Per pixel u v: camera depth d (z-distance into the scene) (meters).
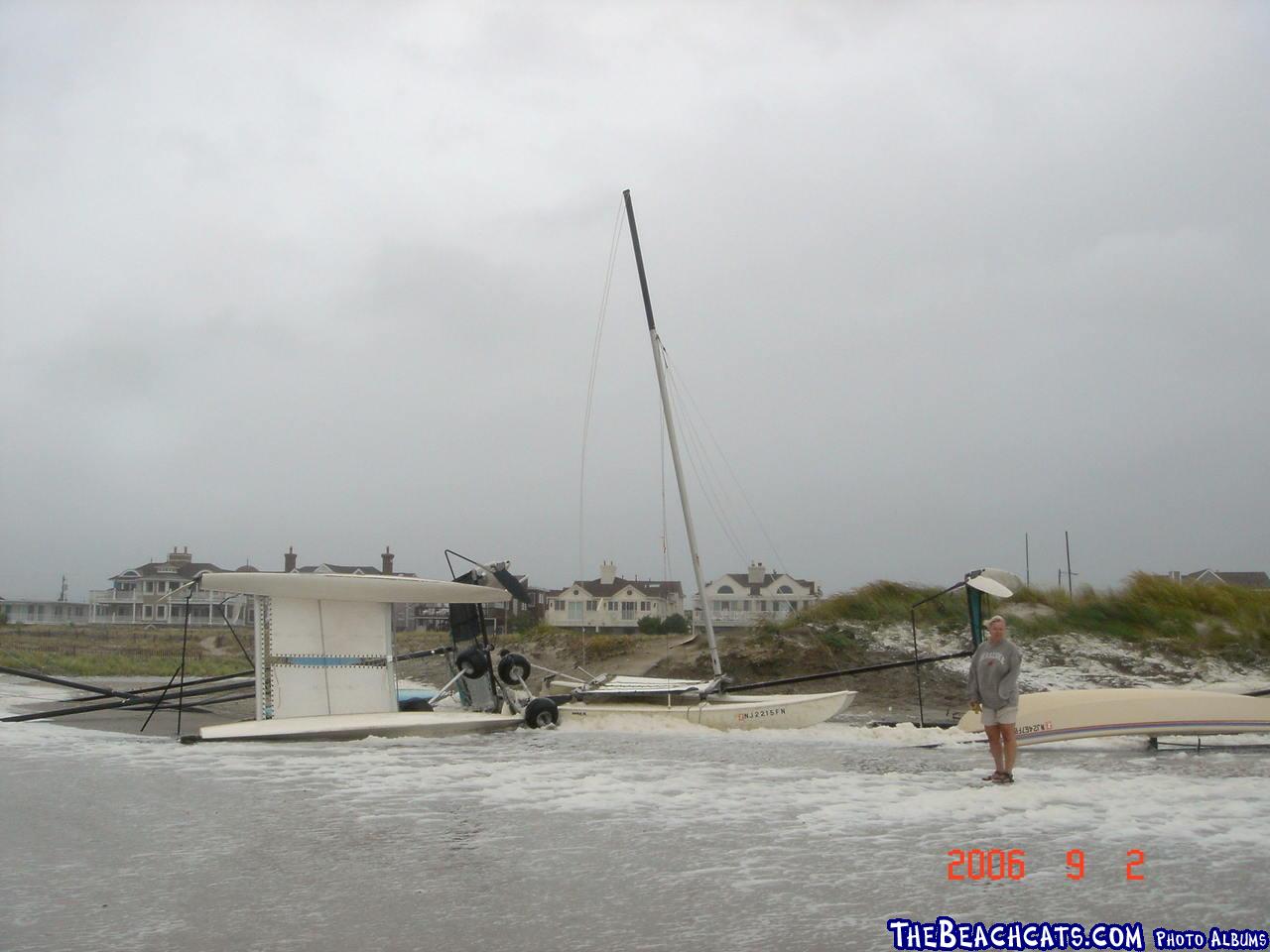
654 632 57.31
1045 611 26.56
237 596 17.58
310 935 6.04
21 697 24.58
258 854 7.96
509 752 13.91
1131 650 24.06
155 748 14.17
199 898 6.75
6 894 6.83
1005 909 6.69
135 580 97.00
